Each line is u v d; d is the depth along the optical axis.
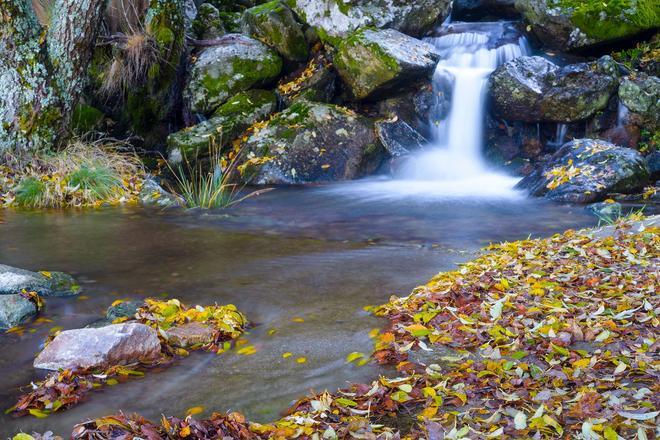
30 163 8.75
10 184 8.34
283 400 2.89
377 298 4.25
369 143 10.23
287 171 9.84
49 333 3.77
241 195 8.91
